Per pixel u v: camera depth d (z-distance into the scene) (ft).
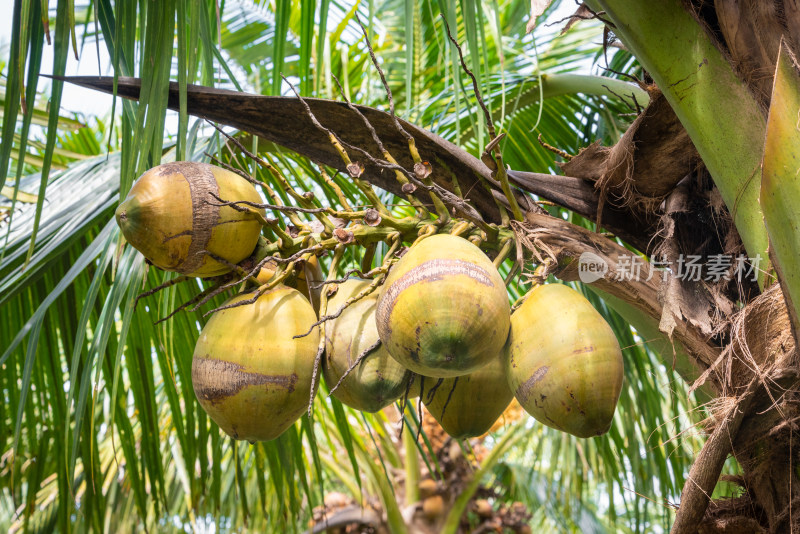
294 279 4.89
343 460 15.49
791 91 3.96
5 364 7.23
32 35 5.03
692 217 5.51
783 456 4.61
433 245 4.35
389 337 4.24
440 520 14.74
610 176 5.58
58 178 6.94
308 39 6.24
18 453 8.30
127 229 4.49
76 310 7.07
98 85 5.05
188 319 7.04
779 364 4.49
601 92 8.05
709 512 4.90
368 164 5.40
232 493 13.38
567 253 5.07
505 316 4.24
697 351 5.07
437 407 4.86
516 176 5.61
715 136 4.59
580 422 4.27
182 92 4.94
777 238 3.94
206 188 4.59
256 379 4.39
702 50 4.61
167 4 5.11
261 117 5.19
